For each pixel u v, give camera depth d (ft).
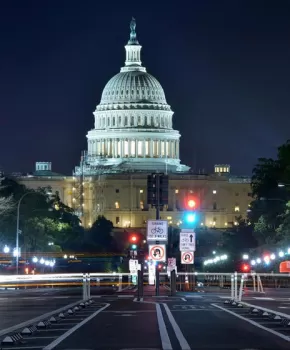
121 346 148.66
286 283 499.10
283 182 641.81
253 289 412.16
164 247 346.33
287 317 199.82
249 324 189.57
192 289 421.59
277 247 575.79
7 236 648.38
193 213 371.56
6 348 144.77
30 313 233.35
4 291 411.13
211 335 165.78
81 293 378.12
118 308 250.37
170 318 208.03
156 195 354.33
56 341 155.12
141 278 320.70
